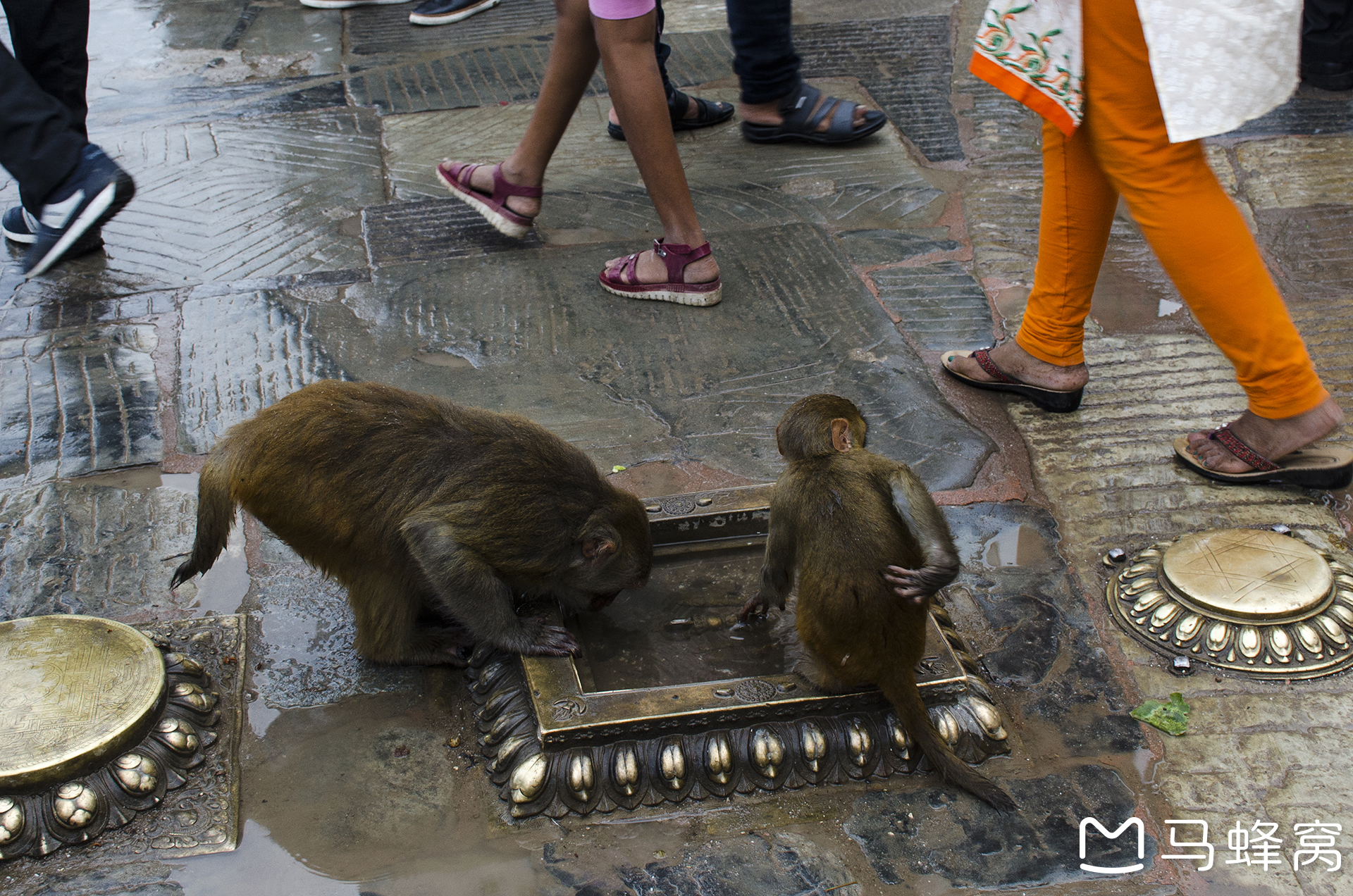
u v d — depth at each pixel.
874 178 5.45
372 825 2.46
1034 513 3.38
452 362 4.12
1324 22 5.98
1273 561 2.98
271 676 2.82
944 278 4.63
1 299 4.46
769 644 2.90
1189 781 2.55
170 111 6.17
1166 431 3.72
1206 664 2.85
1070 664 2.87
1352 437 3.61
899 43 6.98
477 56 6.84
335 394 2.67
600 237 4.97
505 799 2.50
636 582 2.84
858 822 2.46
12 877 2.32
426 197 5.29
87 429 3.71
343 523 2.61
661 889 2.31
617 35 3.96
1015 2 3.05
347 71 6.68
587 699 2.54
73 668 2.59
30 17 4.36
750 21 5.45
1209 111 2.84
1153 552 3.12
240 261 4.74
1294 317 4.29
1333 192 5.15
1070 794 2.52
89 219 3.49
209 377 3.99
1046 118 3.11
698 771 2.52
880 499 2.45
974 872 2.35
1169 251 3.11
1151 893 2.29
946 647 2.71
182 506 3.38
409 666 2.86
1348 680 2.79
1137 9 2.84
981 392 3.95
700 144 5.88
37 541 3.23
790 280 4.62
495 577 2.66
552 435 2.78
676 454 3.63
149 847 2.38
